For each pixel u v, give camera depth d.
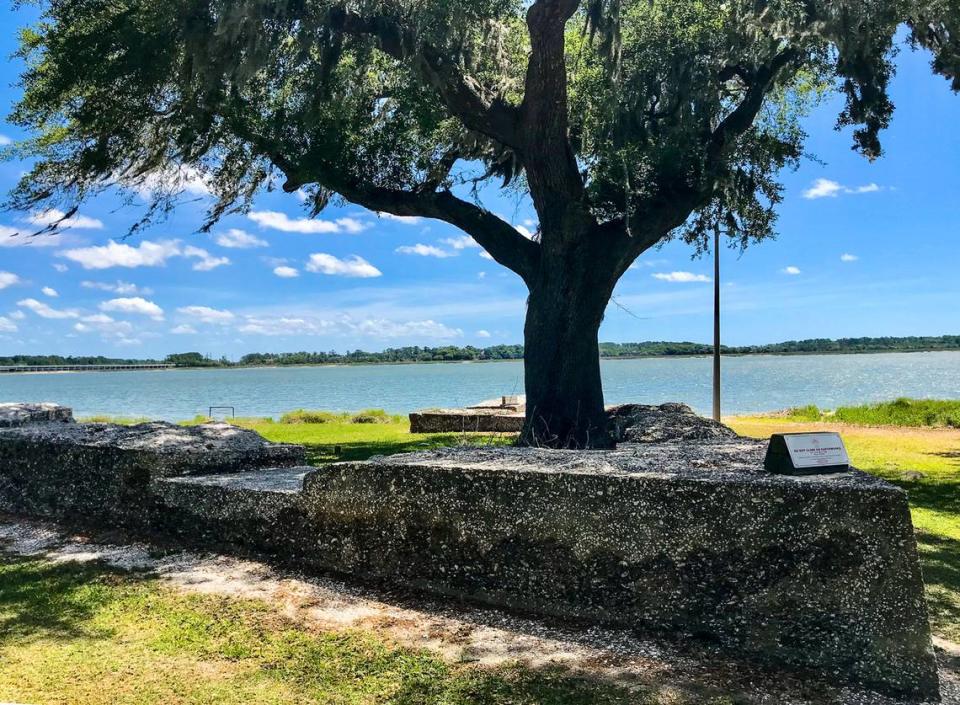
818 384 57.84
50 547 6.17
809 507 3.77
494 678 3.62
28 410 8.95
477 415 18.30
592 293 9.96
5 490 7.54
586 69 11.24
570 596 4.34
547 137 9.44
